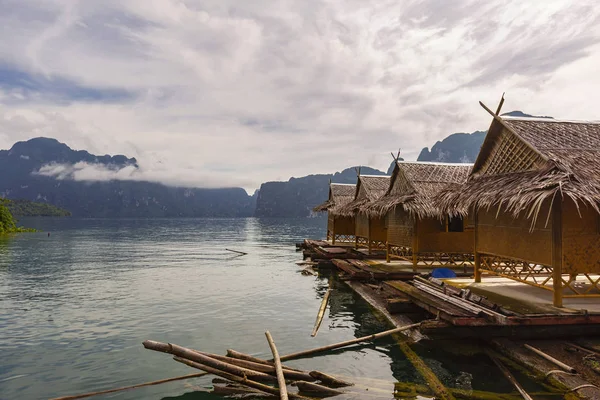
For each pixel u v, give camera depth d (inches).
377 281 581.3
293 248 1587.1
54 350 345.1
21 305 526.3
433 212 557.0
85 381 278.7
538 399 227.9
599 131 404.8
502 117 414.3
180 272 865.5
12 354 334.6
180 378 277.4
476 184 417.7
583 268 328.5
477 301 335.3
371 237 831.7
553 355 271.3
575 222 327.9
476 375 272.1
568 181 301.0
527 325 301.4
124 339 375.2
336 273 811.4
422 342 334.0
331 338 374.3
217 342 365.1
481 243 446.0
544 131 393.1
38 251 1374.3
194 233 2984.7
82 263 1033.5
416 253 589.6
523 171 374.6
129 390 261.6
